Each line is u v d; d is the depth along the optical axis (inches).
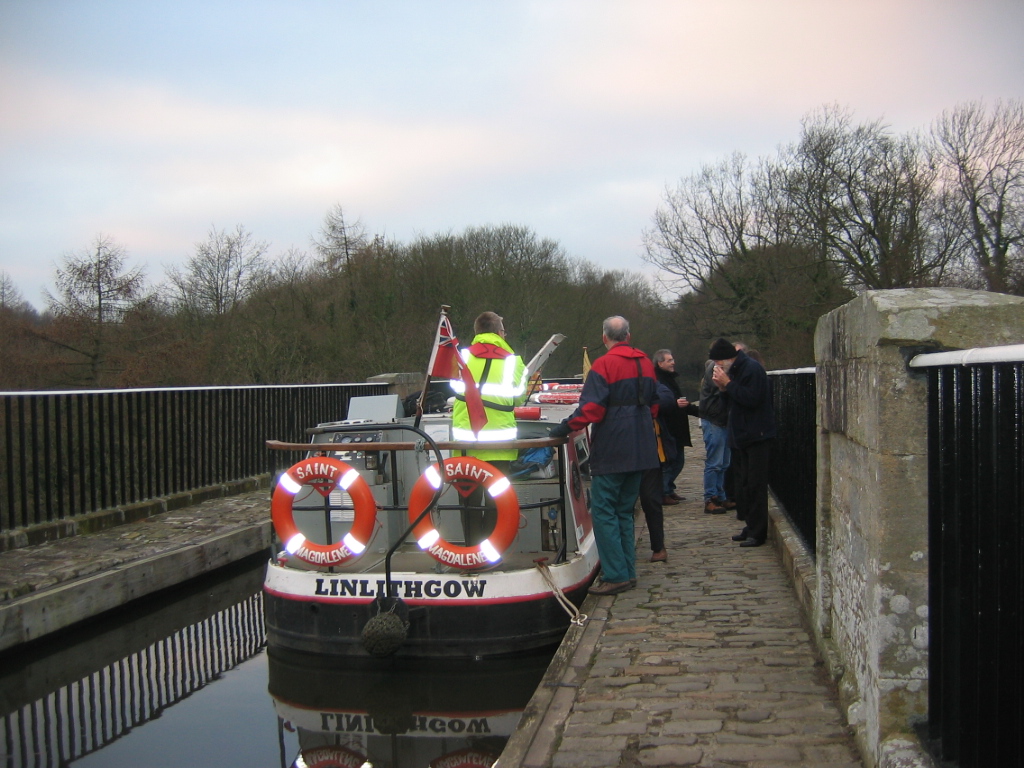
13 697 228.7
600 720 148.3
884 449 116.7
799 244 1188.5
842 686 147.1
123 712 213.0
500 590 211.6
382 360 987.3
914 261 1050.1
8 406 306.7
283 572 224.8
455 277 1189.1
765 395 285.1
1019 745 89.6
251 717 205.8
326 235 1122.7
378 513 248.5
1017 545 89.9
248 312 995.3
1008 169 1026.7
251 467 474.6
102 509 354.9
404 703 208.2
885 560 116.8
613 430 231.5
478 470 209.8
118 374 748.0
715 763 129.7
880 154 1096.2
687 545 297.9
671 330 1601.9
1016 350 84.4
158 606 302.2
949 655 105.8
